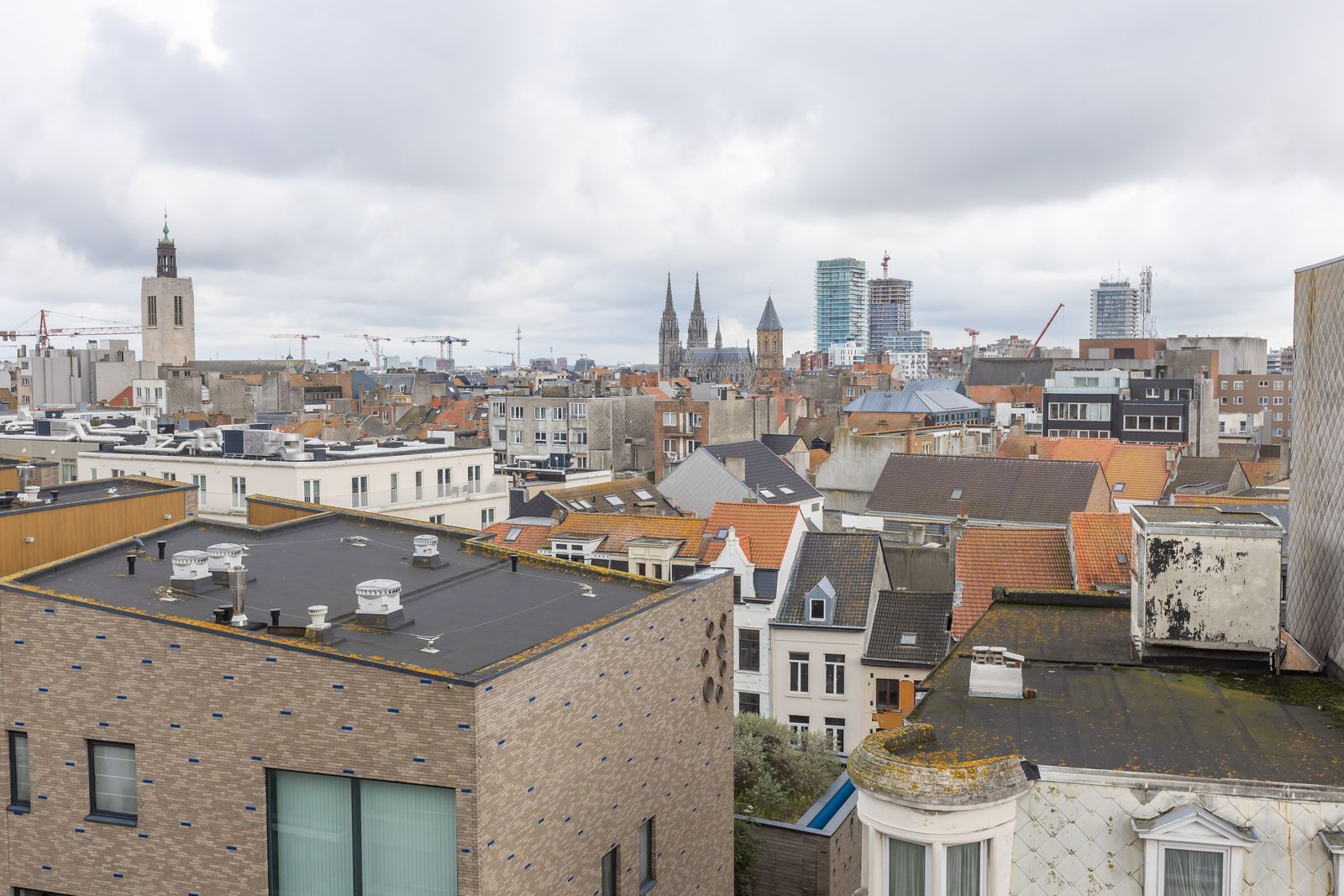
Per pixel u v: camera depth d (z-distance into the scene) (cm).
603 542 6900
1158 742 2017
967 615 5650
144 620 2295
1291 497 2783
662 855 2808
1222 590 2461
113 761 2362
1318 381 2559
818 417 18112
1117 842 1769
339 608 2611
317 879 2239
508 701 2181
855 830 4203
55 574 2709
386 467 7725
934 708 2222
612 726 2572
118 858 2338
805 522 6875
